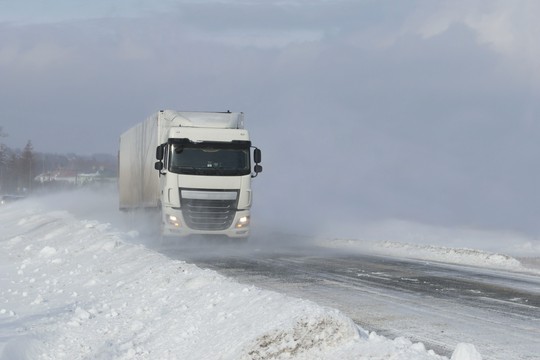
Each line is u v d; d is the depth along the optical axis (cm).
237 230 2411
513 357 844
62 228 2989
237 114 2523
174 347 959
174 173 2377
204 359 854
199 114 2516
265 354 787
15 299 1491
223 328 946
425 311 1163
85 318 1219
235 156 2419
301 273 1700
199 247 2436
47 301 1445
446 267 1845
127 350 988
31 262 2111
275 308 907
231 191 2397
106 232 2731
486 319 1091
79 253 2130
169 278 1404
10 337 1048
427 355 727
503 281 1559
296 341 789
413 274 1688
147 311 1212
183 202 2378
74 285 1631
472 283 1523
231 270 1761
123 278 1599
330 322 796
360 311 1161
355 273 1705
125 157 3625
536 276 1655
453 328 1020
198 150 2400
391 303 1245
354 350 761
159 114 2628
